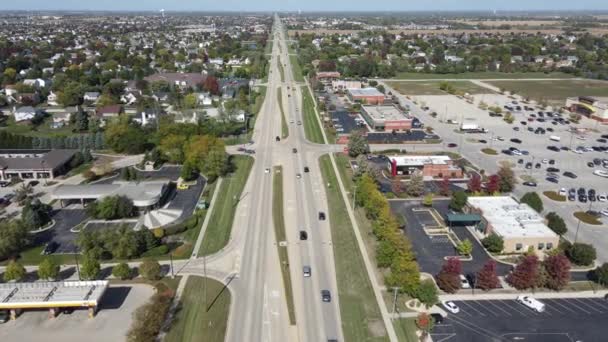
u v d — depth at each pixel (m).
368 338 62.94
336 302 70.75
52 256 83.12
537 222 91.19
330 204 106.00
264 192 112.12
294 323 65.75
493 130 171.38
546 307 70.38
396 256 77.38
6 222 85.62
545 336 63.97
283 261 81.44
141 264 75.75
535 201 101.19
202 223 95.56
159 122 153.25
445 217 100.12
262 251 85.00
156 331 61.59
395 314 68.12
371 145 151.25
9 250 82.12
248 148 146.00
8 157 127.00
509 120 182.00
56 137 144.38
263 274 77.81
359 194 103.31
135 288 73.62
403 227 95.31
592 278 77.88
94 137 143.50
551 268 74.44
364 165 118.88
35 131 162.50
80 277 75.44
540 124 180.50
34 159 123.62
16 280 74.62
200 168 121.69
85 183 116.88
